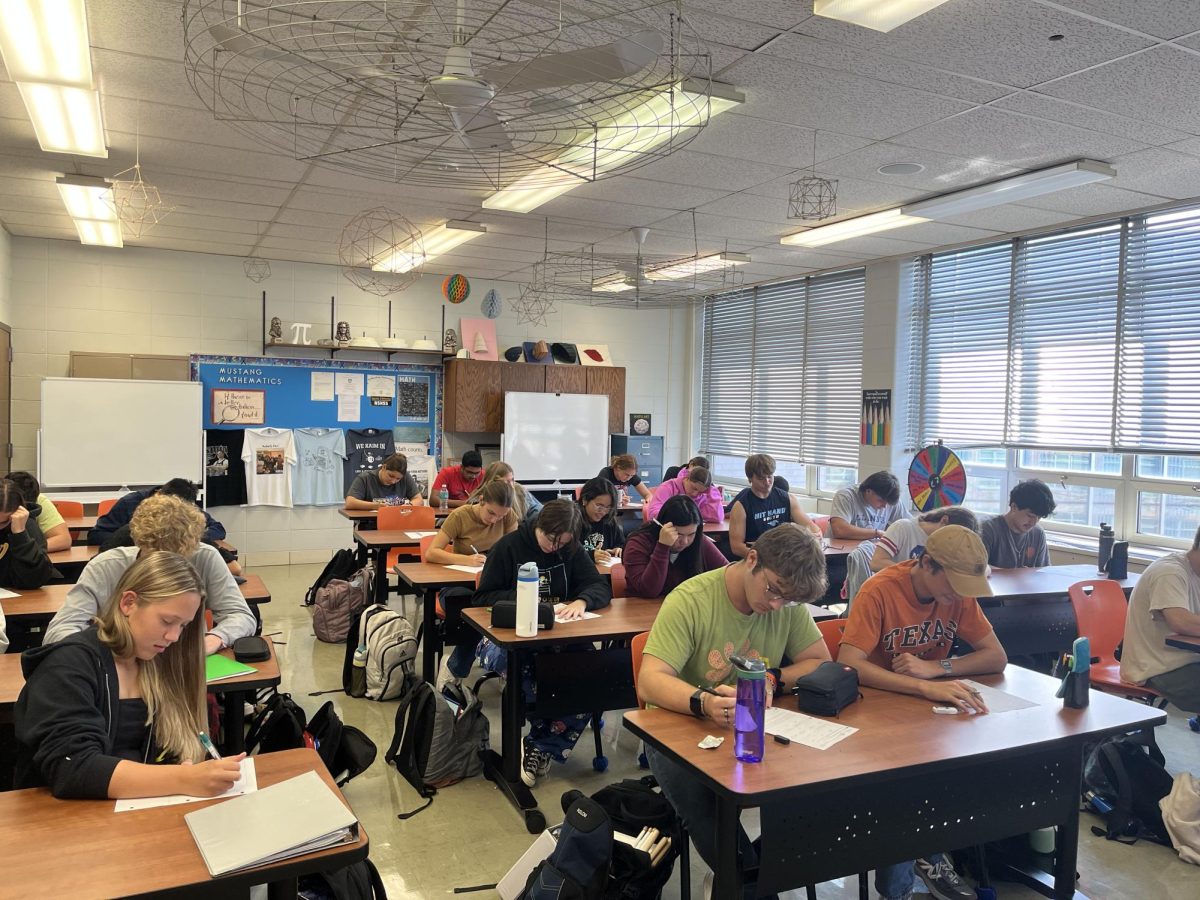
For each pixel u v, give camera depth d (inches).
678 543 133.3
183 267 277.9
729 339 340.5
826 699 80.4
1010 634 149.6
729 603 86.4
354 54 95.3
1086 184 172.4
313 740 103.3
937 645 98.0
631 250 259.0
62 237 259.8
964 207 190.2
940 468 207.0
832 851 74.5
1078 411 211.3
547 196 185.6
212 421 283.9
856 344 275.9
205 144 159.8
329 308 300.4
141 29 109.7
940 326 249.4
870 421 265.9
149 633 65.6
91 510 251.3
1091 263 209.2
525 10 95.3
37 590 127.0
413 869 99.1
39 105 128.1
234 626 99.0
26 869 49.9
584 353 337.4
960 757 70.8
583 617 121.6
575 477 325.4
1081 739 77.5
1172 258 192.4
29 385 260.8
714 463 352.8
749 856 78.7
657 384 361.4
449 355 312.3
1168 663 120.7
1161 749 139.2
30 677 63.2
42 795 59.9
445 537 168.1
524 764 122.1
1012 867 99.1
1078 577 160.4
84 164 175.3
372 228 234.4
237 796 60.1
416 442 315.9
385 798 118.4
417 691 125.7
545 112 98.3
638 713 79.4
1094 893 96.7
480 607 129.5
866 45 112.4
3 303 243.8
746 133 147.9
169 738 67.4
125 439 254.8
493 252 268.1
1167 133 144.4
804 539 80.1
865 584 97.6
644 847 82.7
